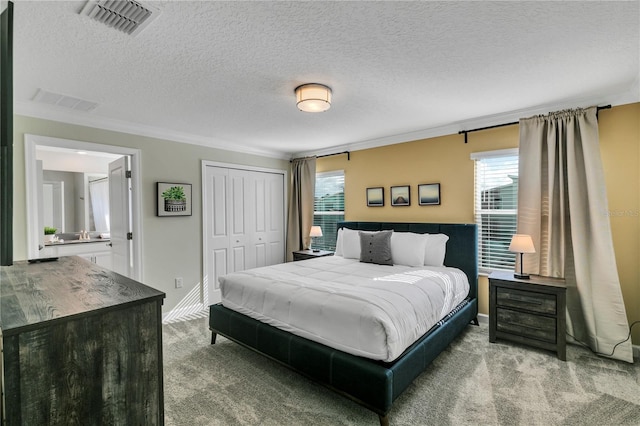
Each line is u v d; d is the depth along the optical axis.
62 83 2.35
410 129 3.80
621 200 2.67
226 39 1.77
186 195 3.95
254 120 3.38
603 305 2.60
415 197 4.00
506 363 2.51
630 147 2.63
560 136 2.84
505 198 3.36
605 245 2.60
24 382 0.79
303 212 5.17
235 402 2.03
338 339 1.99
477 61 2.08
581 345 2.78
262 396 2.10
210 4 1.45
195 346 2.91
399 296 2.22
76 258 1.96
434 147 3.82
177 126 3.59
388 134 4.05
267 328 2.40
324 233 5.16
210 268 4.23
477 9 1.53
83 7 1.45
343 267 3.32
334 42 1.82
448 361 2.55
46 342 0.83
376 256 3.52
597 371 2.37
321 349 2.03
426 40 1.81
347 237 4.05
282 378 2.33
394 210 4.21
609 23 1.65
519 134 3.09
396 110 3.08
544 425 1.78
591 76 2.32
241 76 2.27
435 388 2.16
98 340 0.92
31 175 2.79
